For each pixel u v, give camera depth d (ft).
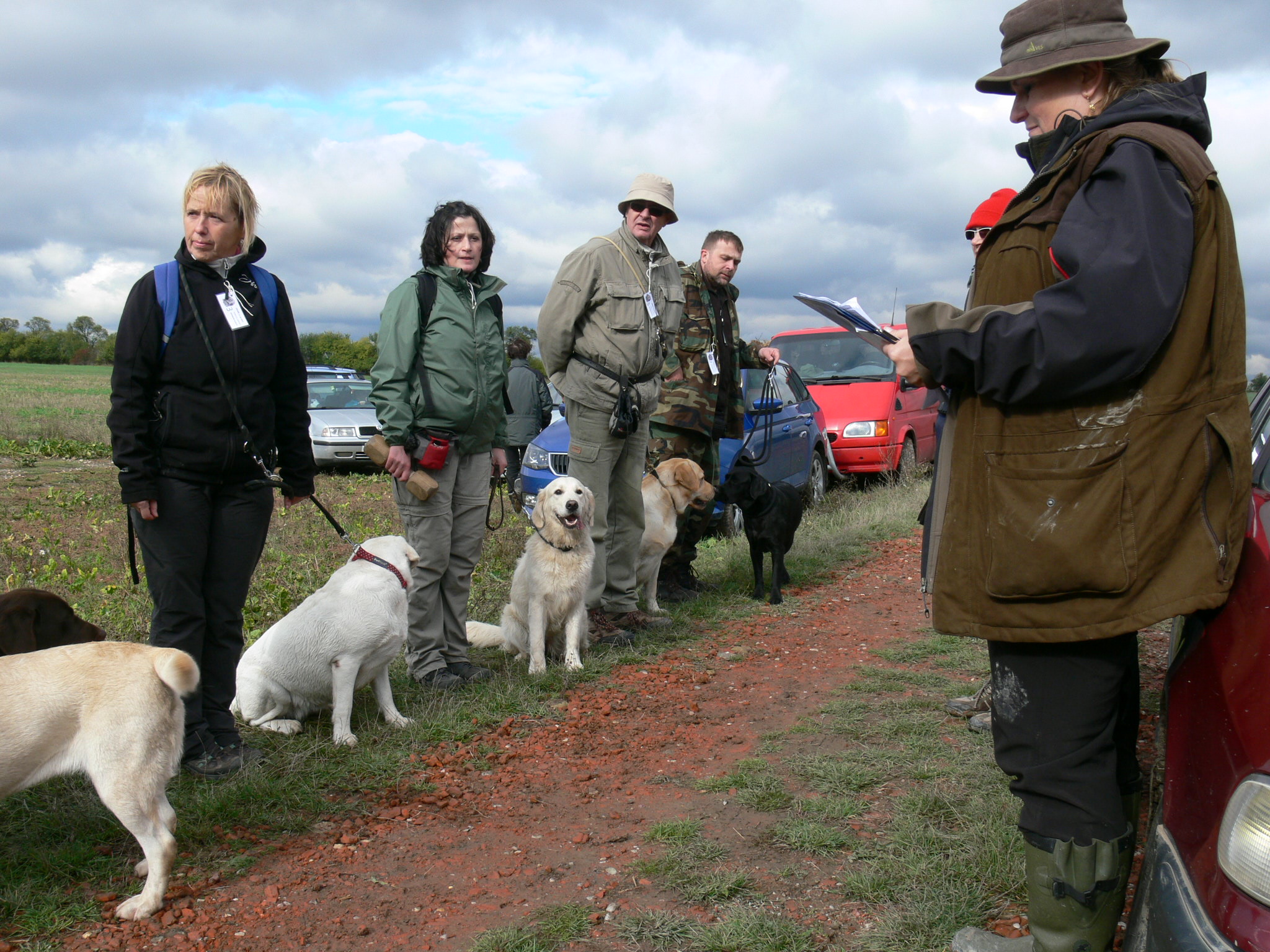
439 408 13.85
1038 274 5.72
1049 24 6.07
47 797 10.21
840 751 11.61
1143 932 5.06
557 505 15.43
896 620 19.02
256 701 12.84
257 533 11.50
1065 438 5.30
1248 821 4.54
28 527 30.17
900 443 36.52
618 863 8.99
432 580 14.61
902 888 8.05
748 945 7.35
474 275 14.43
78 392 141.18
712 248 19.72
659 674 15.58
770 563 24.59
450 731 12.77
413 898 8.48
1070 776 5.70
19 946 7.72
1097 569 5.18
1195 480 5.17
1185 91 5.64
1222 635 5.45
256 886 8.75
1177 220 4.99
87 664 8.50
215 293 10.73
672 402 19.75
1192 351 5.12
